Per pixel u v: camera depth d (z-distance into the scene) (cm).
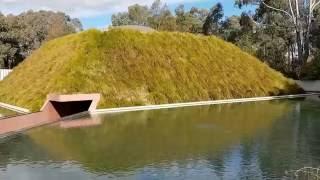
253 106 2764
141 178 1020
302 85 4353
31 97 2520
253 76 3472
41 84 2614
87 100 2367
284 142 1476
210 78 3173
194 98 2948
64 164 1166
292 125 1889
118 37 2995
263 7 5572
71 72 2580
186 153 1294
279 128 1798
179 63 3108
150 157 1243
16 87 2912
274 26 5406
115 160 1208
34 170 1102
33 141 1521
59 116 2195
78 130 1769
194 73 3112
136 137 1582
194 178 1015
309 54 5284
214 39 3606
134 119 2109
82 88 2495
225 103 2988
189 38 3422
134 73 2812
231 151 1324
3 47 5834
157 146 1409
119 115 2280
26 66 3222
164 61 3042
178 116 2230
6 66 6300
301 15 5247
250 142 1473
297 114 2303
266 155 1265
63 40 3145
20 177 1034
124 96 2620
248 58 3653
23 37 6181
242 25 5822
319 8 5247
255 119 2102
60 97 2117
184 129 1773
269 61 5234
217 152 1308
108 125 1911
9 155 1288
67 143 1477
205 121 2028
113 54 2859
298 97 3544
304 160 1199
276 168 1105
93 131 1738
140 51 2988
